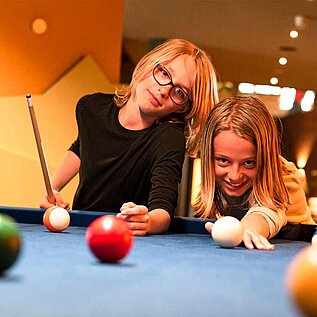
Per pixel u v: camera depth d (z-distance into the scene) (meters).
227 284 1.07
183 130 2.52
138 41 5.50
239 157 1.97
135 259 1.33
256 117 1.97
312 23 5.31
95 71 4.24
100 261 1.25
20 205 4.02
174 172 2.23
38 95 4.12
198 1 5.07
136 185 2.46
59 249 1.44
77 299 0.88
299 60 5.85
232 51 5.86
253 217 1.95
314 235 1.96
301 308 0.81
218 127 2.00
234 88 5.95
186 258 1.40
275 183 2.04
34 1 4.12
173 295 0.95
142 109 2.43
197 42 5.76
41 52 4.17
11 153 4.01
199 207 2.25
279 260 1.47
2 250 1.06
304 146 5.73
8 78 4.09
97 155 2.53
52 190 2.47
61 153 4.12
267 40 5.64
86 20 4.25
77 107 2.67
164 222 2.05
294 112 5.84
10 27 4.08
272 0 5.04
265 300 0.93
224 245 1.70
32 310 0.80
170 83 2.38
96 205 2.52
